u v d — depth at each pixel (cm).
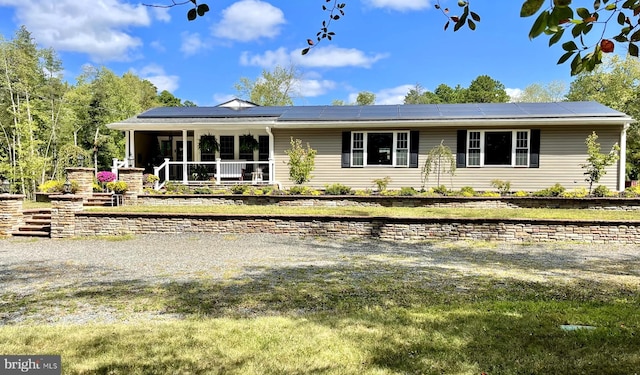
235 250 750
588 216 906
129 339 339
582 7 196
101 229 925
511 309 410
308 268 608
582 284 514
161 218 921
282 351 314
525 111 1408
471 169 1380
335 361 297
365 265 627
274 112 1630
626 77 2481
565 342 322
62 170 2236
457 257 686
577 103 1541
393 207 1132
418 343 326
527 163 1350
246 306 434
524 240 823
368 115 1478
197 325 371
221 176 1530
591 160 1220
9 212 937
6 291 495
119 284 524
